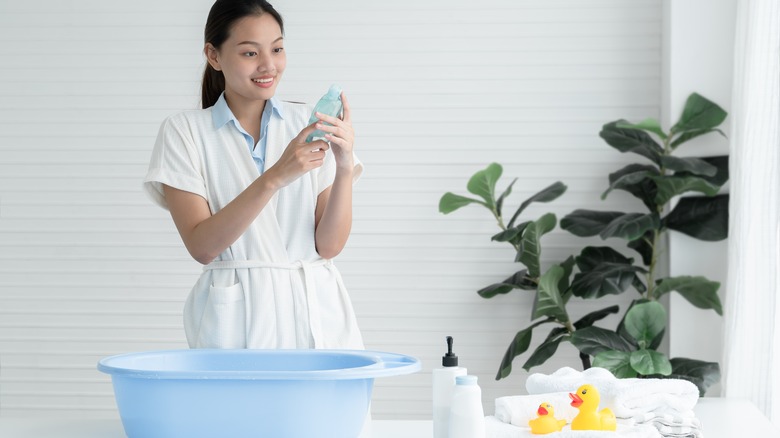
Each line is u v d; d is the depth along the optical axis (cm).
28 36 354
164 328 353
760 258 279
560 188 320
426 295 350
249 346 177
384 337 350
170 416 129
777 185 276
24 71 355
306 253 185
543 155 348
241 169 184
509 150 348
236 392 127
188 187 180
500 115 348
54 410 355
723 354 299
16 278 355
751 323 281
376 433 155
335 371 126
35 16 354
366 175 350
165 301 353
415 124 349
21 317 355
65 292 354
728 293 293
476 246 349
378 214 350
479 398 127
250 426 128
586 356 319
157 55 352
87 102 354
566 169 347
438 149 349
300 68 350
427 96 349
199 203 181
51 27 354
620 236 304
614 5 345
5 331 356
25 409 355
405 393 349
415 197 350
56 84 354
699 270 323
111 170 353
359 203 351
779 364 278
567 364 345
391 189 350
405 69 349
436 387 135
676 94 324
